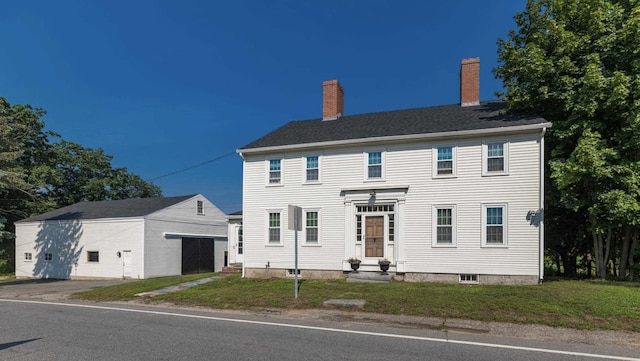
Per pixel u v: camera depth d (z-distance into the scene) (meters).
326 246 17.12
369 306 10.60
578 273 20.45
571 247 18.48
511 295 11.20
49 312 10.90
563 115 15.75
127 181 45.41
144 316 10.09
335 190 17.27
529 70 15.27
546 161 16.11
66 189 40.38
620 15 14.50
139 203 27.95
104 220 25.08
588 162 13.07
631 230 15.77
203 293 13.43
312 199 17.58
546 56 15.46
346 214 16.94
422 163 16.09
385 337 7.62
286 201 18.00
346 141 16.97
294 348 6.75
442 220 15.66
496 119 15.84
